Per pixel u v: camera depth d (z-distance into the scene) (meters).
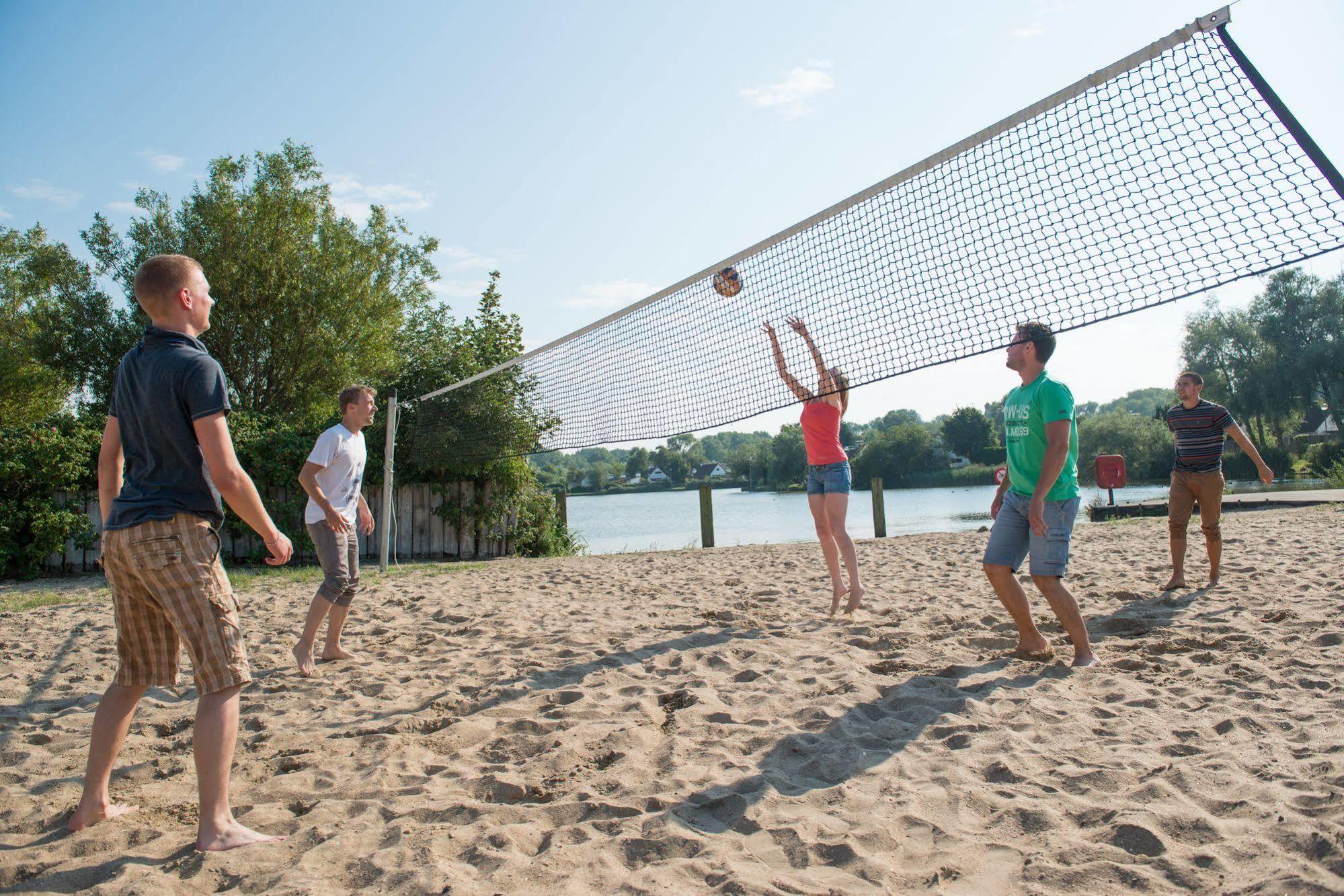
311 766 3.02
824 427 5.54
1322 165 2.84
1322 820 2.17
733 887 1.99
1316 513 12.06
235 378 17.81
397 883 2.08
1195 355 47.88
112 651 5.27
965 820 2.39
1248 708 3.23
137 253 17.55
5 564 10.51
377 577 8.98
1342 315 43.22
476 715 3.62
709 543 13.48
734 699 3.67
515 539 13.91
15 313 18.66
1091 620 5.02
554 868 2.14
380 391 14.15
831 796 2.57
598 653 4.71
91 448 11.42
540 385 10.42
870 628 5.02
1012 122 3.67
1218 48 3.01
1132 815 2.29
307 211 17.86
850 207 4.50
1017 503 4.11
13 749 3.32
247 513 2.41
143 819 2.59
